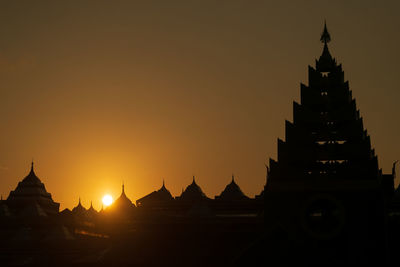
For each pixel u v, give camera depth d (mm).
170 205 167500
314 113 142125
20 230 169875
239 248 141875
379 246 129625
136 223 152500
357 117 149375
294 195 135125
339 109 141875
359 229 131125
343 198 133250
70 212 194125
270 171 137750
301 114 142375
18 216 179125
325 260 117562
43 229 176500
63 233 168125
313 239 131125
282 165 137875
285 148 139250
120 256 146750
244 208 163750
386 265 128375
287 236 118750
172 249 145625
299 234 132125
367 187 133250
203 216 152375
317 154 137875
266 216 134875
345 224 131250
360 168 135125
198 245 144875
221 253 141750
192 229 148375
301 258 117438
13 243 166125
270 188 136125
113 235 159625
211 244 144000
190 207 166375
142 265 143625
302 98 145000
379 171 141125
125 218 161875
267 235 119250
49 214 188875
